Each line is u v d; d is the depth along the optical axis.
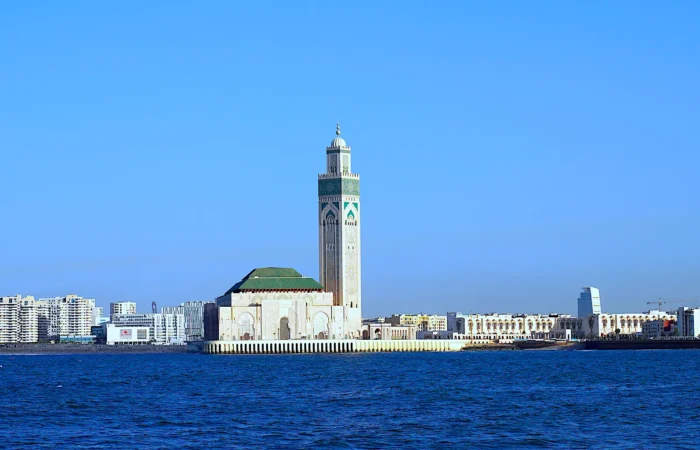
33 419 158.62
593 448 128.75
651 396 190.38
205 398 191.75
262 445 131.62
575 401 181.50
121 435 140.38
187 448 129.62
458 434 140.38
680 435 138.38
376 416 159.88
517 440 135.00
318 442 133.62
